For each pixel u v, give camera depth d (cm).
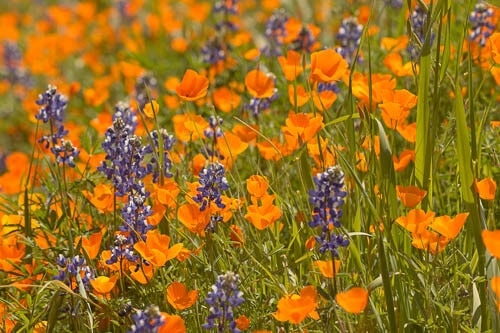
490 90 604
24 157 694
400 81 639
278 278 429
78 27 1235
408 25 469
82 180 522
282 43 744
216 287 359
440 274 405
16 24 1470
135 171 448
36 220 514
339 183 374
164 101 804
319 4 936
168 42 1089
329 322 389
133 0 1233
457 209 453
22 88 1119
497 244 320
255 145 553
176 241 466
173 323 345
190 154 548
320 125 426
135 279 444
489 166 468
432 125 434
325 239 380
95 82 984
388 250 413
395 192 420
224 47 778
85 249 444
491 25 607
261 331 364
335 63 450
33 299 458
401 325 383
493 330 365
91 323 398
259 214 399
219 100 638
